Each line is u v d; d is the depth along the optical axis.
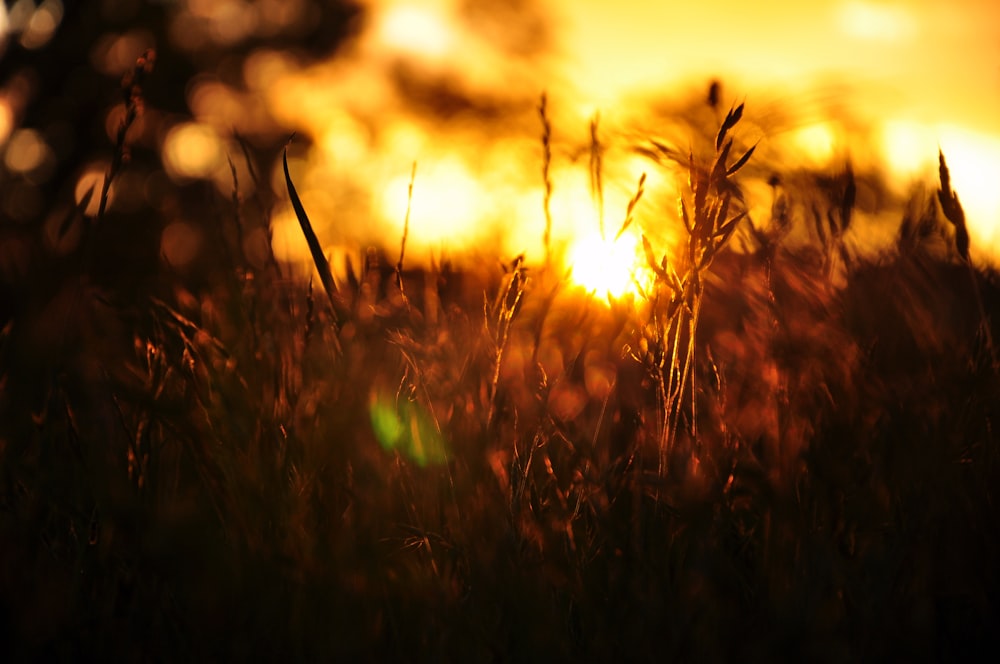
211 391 0.83
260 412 0.83
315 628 0.77
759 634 0.75
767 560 0.79
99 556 0.79
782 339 0.86
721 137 0.82
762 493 0.80
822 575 0.76
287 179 0.84
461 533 0.80
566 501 0.81
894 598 0.76
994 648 0.77
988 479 0.81
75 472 0.81
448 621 0.77
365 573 0.78
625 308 0.85
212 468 0.81
